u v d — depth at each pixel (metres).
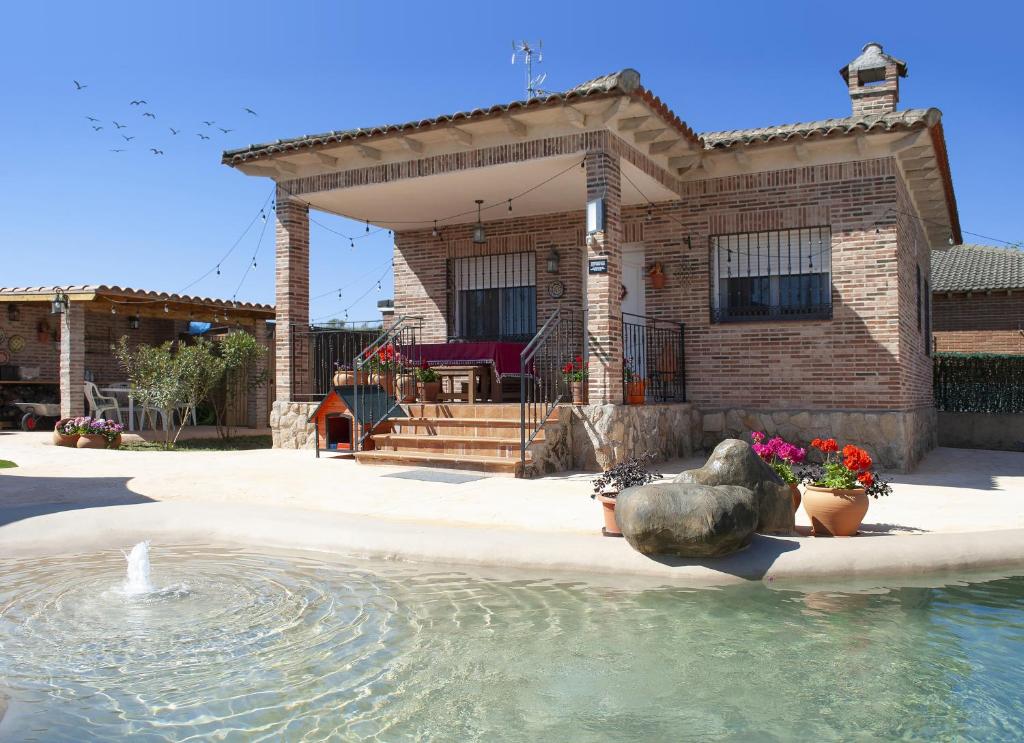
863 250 11.25
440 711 3.60
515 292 14.22
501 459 9.84
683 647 4.34
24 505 7.55
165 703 3.66
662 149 11.38
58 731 3.38
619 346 10.53
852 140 10.89
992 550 5.82
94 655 4.20
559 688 3.84
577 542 5.91
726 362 12.15
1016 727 3.45
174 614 4.83
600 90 9.37
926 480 10.05
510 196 12.60
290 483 9.08
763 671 4.03
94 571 5.77
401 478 9.42
